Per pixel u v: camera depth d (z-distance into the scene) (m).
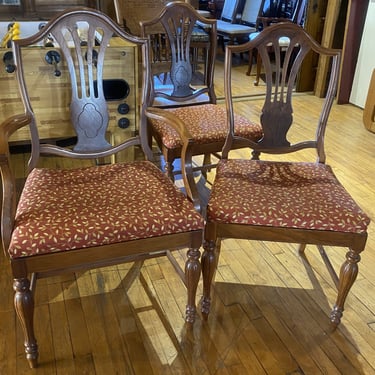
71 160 2.78
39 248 1.20
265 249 2.01
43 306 1.63
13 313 1.59
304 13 4.36
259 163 1.71
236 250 2.00
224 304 1.67
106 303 1.66
